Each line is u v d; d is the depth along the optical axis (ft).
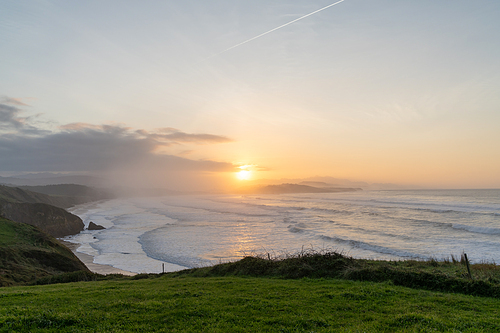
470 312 33.37
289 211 329.52
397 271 50.44
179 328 28.63
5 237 119.14
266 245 141.38
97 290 47.03
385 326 28.91
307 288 44.86
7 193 331.36
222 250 134.72
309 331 27.91
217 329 28.12
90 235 214.90
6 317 29.84
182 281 56.08
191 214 336.49
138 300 38.73
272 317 31.42
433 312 33.35
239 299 38.14
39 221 232.12
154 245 155.12
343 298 38.75
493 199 361.71
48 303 37.70
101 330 27.91
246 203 538.88
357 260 64.44
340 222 211.00
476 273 49.96
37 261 106.63
